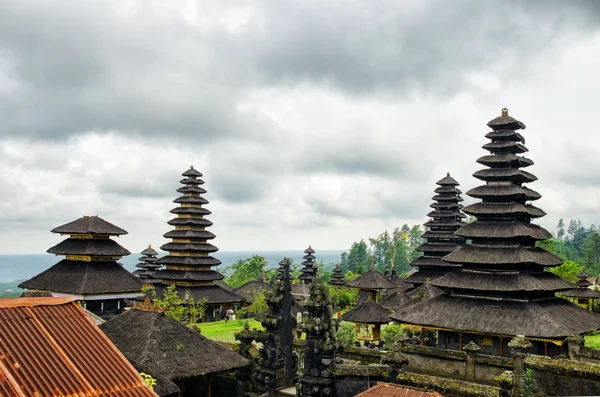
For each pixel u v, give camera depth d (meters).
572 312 44.19
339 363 38.06
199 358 34.31
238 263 155.75
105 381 21.34
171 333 35.16
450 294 47.25
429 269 78.75
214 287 90.50
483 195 49.12
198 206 93.38
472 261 46.09
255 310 83.81
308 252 119.62
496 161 49.62
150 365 31.16
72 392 20.08
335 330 37.28
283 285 40.69
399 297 71.31
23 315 23.08
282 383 39.25
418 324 44.91
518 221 47.75
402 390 27.91
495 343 42.19
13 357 20.50
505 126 51.12
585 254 174.25
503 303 43.53
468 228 48.62
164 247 90.25
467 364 36.44
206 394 37.81
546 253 48.09
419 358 39.66
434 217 79.94
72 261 59.72
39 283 58.09
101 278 58.00
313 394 35.78
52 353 21.62
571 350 37.41
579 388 29.95
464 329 42.22
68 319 24.11
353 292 100.56
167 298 70.81
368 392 28.14
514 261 44.19
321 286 37.41
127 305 68.56
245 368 39.50
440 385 32.03
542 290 42.94
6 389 18.62
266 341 39.84
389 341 57.09
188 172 94.50
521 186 51.44
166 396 30.03
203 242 92.00
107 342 23.69
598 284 113.19
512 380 30.88
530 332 39.66
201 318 84.31
